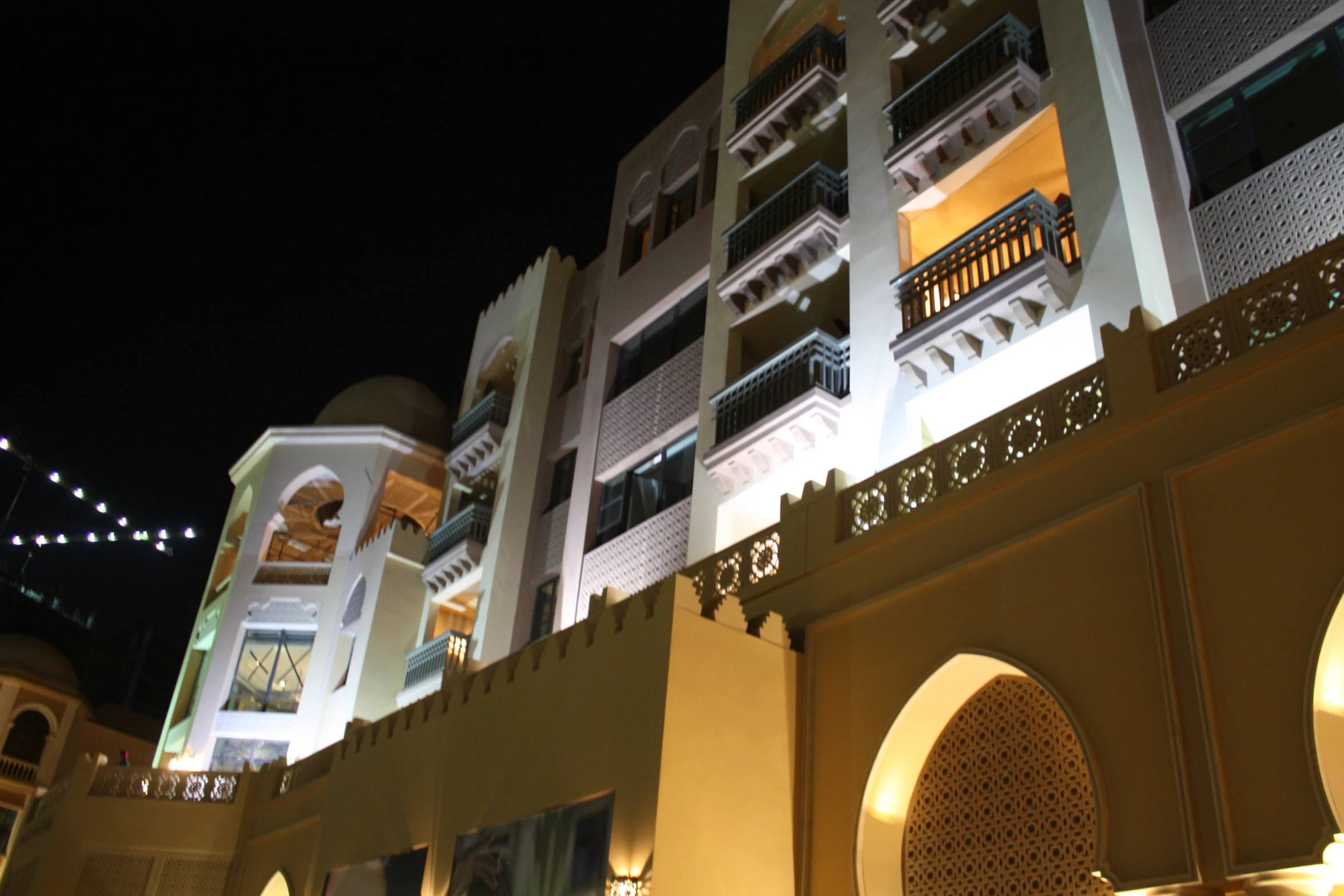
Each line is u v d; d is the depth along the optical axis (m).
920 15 15.98
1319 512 7.09
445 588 23.17
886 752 9.41
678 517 17.64
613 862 9.03
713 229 19.02
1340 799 6.48
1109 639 7.99
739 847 9.23
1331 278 7.66
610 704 9.96
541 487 22.09
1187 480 7.94
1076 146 12.51
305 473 28.22
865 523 10.81
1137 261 11.28
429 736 12.87
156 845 19.50
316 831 17.33
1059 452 8.91
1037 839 8.42
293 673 26.17
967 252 13.26
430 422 29.12
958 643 9.13
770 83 18.66
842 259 15.90
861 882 9.03
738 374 17.27
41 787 27.80
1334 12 11.32
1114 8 13.71
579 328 23.56
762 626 10.45
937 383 13.08
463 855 11.09
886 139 15.78
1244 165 11.70
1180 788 7.07
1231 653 7.21
